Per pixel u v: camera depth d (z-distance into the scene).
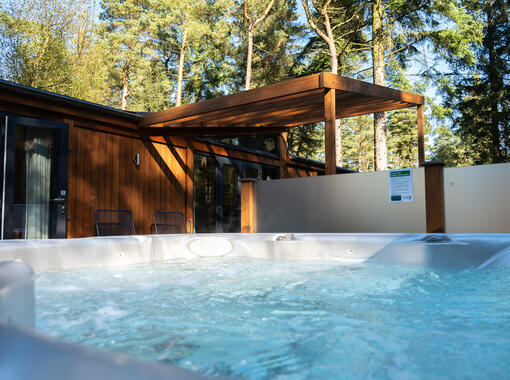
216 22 21.28
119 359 0.40
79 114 5.61
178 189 7.29
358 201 4.49
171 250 3.34
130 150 6.48
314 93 5.14
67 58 11.26
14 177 4.91
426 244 2.88
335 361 1.09
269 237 3.48
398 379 0.96
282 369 1.04
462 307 1.71
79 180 5.67
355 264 3.01
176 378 0.36
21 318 0.86
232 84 22.06
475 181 3.85
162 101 22.25
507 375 0.98
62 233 5.29
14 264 0.98
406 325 1.44
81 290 2.11
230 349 1.19
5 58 10.12
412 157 32.03
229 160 8.54
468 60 13.90
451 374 1.00
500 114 13.93
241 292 2.06
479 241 2.77
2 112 4.85
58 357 0.43
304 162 10.81
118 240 3.02
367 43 14.77
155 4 21.83
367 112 6.82
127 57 22.66
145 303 1.82
